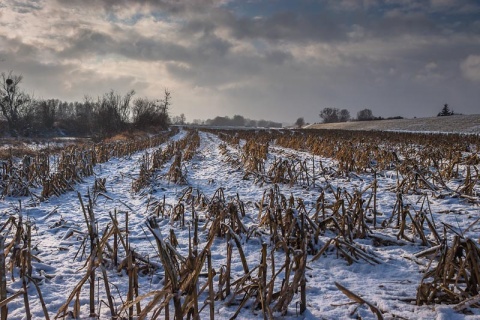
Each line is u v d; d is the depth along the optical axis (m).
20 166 11.32
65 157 13.17
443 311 3.33
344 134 35.94
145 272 4.51
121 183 11.80
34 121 49.56
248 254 5.11
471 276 3.63
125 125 45.44
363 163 11.88
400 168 11.13
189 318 3.05
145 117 52.78
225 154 19.06
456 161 10.11
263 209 7.39
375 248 5.25
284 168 10.45
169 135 46.56
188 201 8.20
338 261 4.75
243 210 7.00
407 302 3.67
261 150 15.19
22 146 23.25
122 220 7.07
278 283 4.11
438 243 4.99
